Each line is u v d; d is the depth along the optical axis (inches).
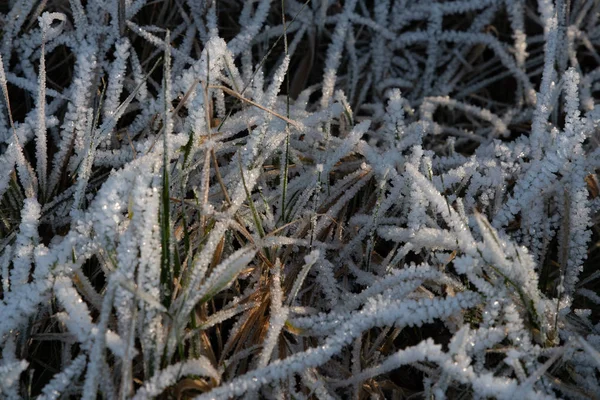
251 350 17.7
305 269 17.9
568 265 18.9
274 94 19.6
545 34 22.1
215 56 19.2
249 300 18.4
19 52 20.7
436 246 18.3
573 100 19.5
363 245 19.6
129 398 16.6
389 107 20.5
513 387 16.7
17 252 17.9
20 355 17.6
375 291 18.0
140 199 17.1
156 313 17.0
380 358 18.3
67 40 20.7
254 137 18.9
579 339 16.7
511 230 19.7
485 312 17.4
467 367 16.8
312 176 19.6
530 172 18.8
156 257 17.0
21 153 18.8
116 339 16.7
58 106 20.5
